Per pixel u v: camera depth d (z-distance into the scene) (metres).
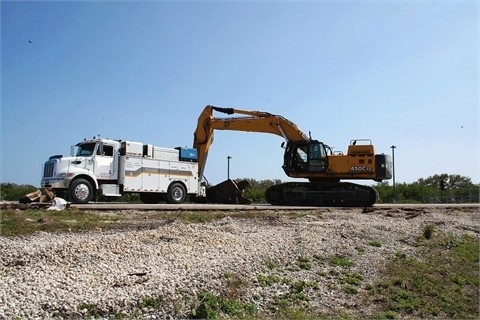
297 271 10.23
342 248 12.98
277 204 26.83
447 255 14.67
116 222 13.55
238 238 12.47
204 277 8.43
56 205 16.58
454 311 9.53
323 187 26.30
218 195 27.02
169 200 23.42
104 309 6.71
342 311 8.38
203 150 26.73
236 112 26.98
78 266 8.62
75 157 20.12
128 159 21.56
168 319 6.79
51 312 6.44
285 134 26.88
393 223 18.80
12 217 12.77
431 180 64.88
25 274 7.89
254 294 8.34
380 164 25.73
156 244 10.88
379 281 10.45
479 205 32.50
